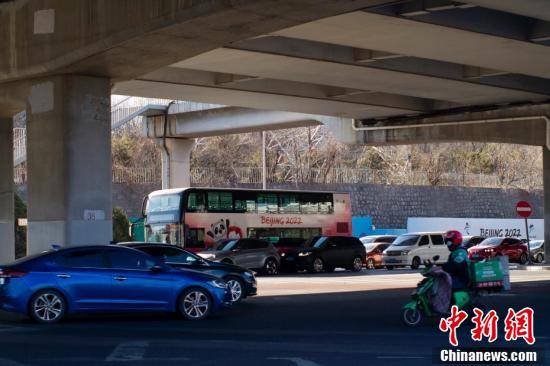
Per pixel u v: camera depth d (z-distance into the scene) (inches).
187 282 821.9
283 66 1401.3
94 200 1085.1
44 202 1085.8
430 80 1541.6
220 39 961.5
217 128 2233.0
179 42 970.7
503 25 1186.6
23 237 2090.3
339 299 1091.3
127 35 955.3
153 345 634.8
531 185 3659.0
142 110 2298.2
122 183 2738.7
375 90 1654.8
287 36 1184.8
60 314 781.9
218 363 547.5
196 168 3085.6
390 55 1333.7
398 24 1115.9
